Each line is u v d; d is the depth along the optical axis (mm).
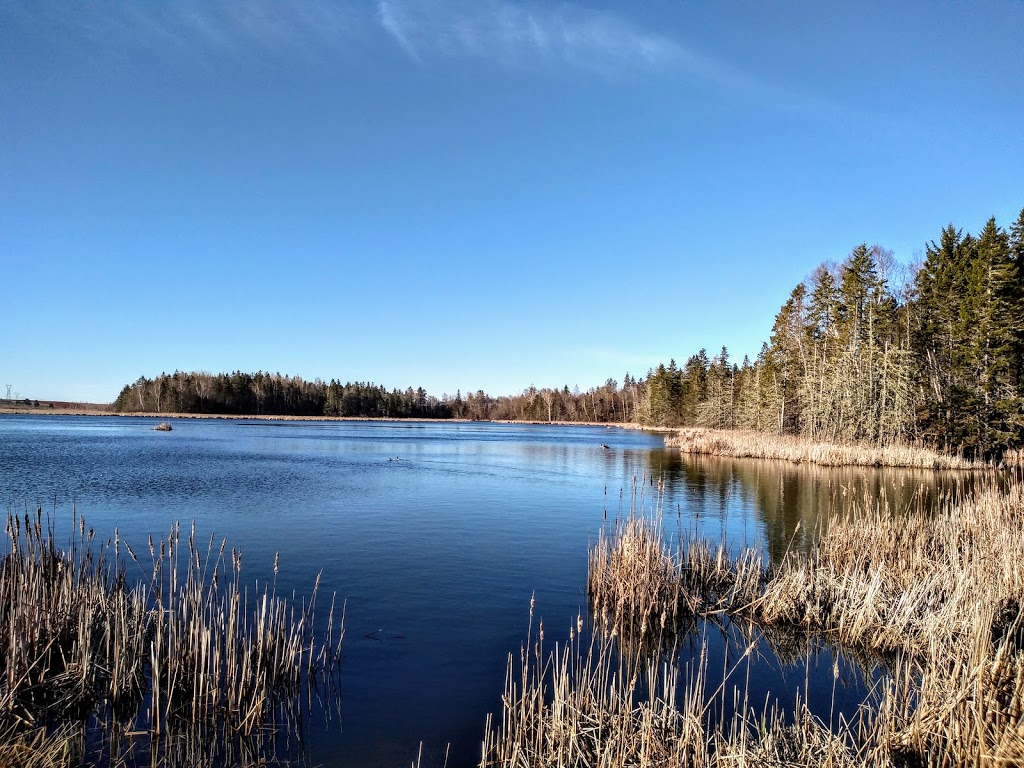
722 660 9227
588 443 64125
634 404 136125
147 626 8945
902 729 6484
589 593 12156
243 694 7281
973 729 5902
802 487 28406
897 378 45531
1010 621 9086
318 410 144000
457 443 61781
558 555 15258
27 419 98500
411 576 13219
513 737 6812
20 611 7730
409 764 6332
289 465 35844
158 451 42250
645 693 7879
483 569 13859
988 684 6160
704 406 82812
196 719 7062
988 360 41719
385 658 8984
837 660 9273
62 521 17969
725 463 40625
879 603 10320
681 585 11883
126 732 6762
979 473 34688
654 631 10328
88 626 7836
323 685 8109
